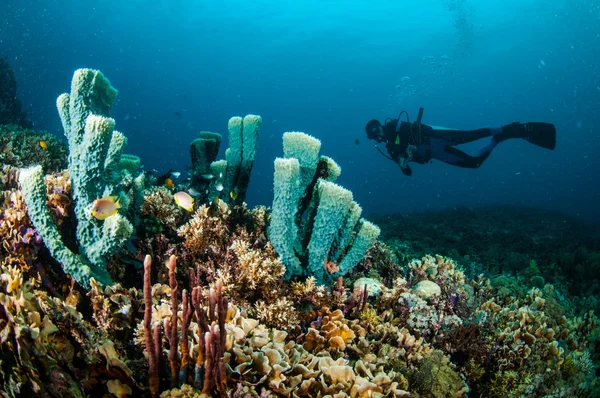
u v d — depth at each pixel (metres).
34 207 2.44
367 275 4.64
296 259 3.37
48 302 2.06
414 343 3.44
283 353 2.38
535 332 4.35
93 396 1.92
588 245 12.34
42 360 1.70
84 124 2.66
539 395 3.61
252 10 51.81
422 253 10.16
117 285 2.66
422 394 2.86
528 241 13.16
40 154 6.05
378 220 17.17
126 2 55.75
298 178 3.17
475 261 10.07
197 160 4.83
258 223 4.12
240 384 2.01
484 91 95.31
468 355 3.70
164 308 2.48
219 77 91.62
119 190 2.91
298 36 59.84
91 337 2.07
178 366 1.92
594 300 6.83
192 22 59.28
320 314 3.24
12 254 2.62
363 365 2.70
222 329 1.78
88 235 2.71
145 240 3.29
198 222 3.34
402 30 53.81
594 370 4.58
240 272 3.04
